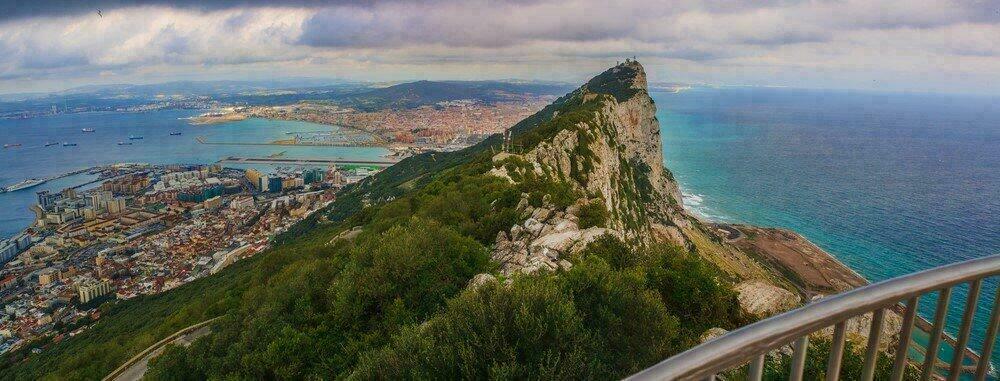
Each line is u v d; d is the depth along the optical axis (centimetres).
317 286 3253
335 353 2512
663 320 1684
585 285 1750
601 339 1497
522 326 1441
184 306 5872
